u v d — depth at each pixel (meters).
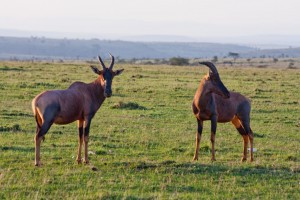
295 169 27.61
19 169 26.17
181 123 42.94
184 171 26.38
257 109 51.81
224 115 30.62
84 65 109.94
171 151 32.34
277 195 23.33
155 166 27.02
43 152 30.45
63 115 26.80
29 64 108.75
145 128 39.88
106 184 24.03
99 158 29.44
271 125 43.69
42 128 26.30
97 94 28.27
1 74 76.81
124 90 62.91
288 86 75.38
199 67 130.50
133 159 29.23
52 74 80.75
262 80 84.88
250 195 23.28
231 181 25.20
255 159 30.89
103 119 43.38
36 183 23.83
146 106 51.53
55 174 25.36
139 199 22.08
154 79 80.00
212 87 29.77
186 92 62.62
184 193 23.16
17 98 53.28
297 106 54.97
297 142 37.03
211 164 27.98
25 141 33.41
